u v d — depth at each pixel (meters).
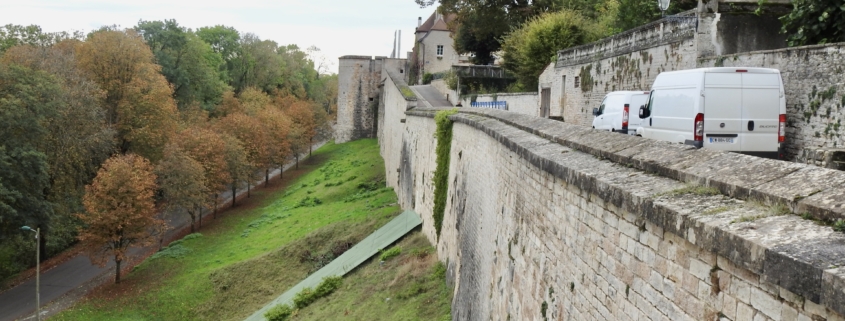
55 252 41.38
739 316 4.36
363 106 85.81
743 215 4.51
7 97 36.28
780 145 13.10
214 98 77.94
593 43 28.27
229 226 47.22
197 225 47.75
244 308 31.58
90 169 45.16
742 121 13.02
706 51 18.81
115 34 51.81
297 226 42.22
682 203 5.20
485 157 16.44
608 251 6.76
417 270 23.83
